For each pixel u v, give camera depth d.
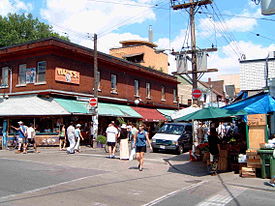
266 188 8.19
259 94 12.55
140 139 11.18
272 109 11.04
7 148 19.39
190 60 17.75
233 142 13.20
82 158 14.25
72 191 7.36
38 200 6.41
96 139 20.52
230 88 38.88
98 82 24.88
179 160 14.33
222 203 6.54
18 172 9.79
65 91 21.30
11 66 22.67
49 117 20.28
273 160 9.38
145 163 13.18
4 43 35.25
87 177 9.31
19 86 21.98
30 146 19.69
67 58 21.72
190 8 17.50
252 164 9.96
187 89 45.72
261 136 10.37
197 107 16.59
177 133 18.52
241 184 8.75
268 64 16.22
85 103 22.42
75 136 17.48
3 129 20.00
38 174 9.55
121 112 25.27
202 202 6.61
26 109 19.77
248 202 6.65
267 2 9.55
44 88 20.56
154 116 30.48
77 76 22.50
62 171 10.32
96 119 20.58
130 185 8.42
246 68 16.89
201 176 10.26
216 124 15.15
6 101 21.89
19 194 6.89
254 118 10.50
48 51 20.52
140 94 30.86
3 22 36.75
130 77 29.42
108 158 14.41
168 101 36.62
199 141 17.41
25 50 21.50
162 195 7.29
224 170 11.44
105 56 25.61
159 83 34.94
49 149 19.08
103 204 6.25
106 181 8.83
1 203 6.07
